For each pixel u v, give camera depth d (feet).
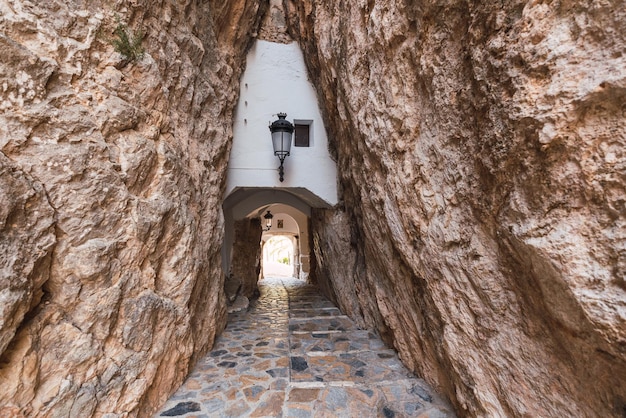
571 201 3.73
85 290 5.59
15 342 4.58
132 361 6.42
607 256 3.33
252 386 8.48
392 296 10.30
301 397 7.93
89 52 6.29
